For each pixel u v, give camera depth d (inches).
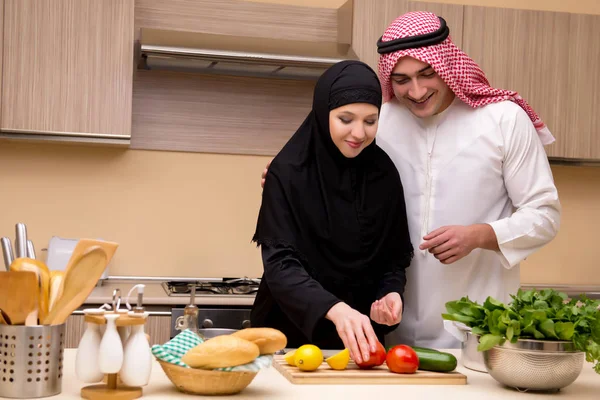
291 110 143.8
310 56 125.4
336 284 75.2
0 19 119.5
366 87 69.9
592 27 140.9
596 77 141.3
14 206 134.3
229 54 121.6
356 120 70.3
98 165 137.2
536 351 55.1
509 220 83.6
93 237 136.8
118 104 123.4
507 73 137.4
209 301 116.5
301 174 74.3
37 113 121.1
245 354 51.4
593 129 141.6
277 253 71.2
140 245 138.6
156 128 138.8
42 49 121.1
